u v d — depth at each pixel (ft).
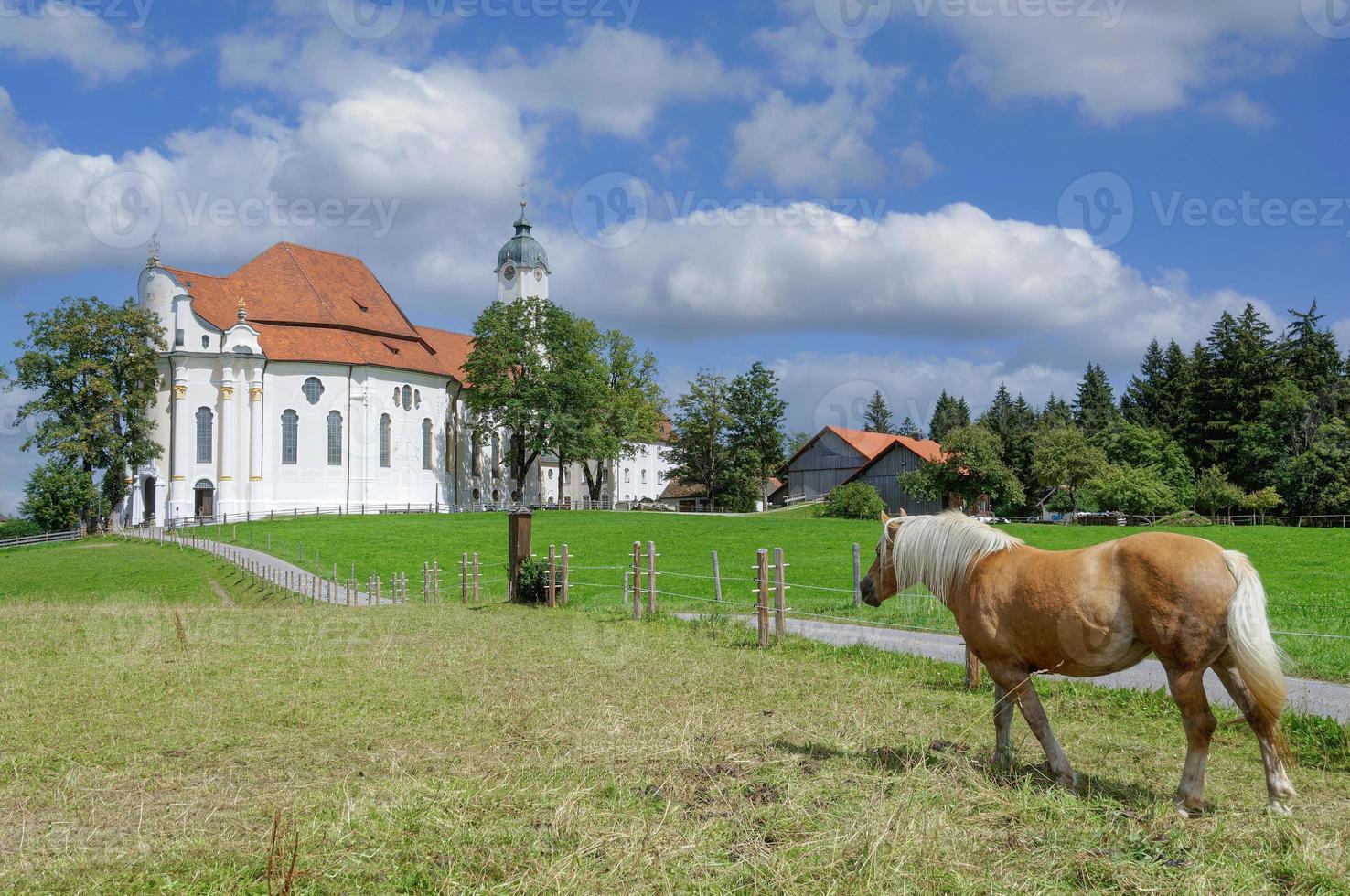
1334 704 31.22
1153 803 19.88
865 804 18.99
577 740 25.52
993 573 22.33
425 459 250.16
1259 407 238.89
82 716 29.43
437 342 305.12
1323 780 22.61
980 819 18.52
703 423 308.81
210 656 43.34
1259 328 253.85
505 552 143.13
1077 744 26.05
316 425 225.56
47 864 16.61
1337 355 263.49
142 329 215.72
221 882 15.53
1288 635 46.06
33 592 118.11
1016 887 15.34
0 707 30.96
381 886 15.65
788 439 314.55
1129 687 34.45
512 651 44.88
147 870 16.37
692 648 45.73
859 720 27.91
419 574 119.14
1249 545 110.73
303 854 16.76
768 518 206.59
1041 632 21.16
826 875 15.58
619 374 287.69
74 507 211.61
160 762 23.95
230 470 214.90
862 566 96.89
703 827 17.72
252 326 220.64
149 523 218.59
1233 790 21.50
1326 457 193.16
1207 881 15.37
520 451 249.34
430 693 33.37
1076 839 17.49
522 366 252.62
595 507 297.94
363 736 26.61
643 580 90.53
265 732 27.20
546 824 18.35
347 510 227.20
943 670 38.22
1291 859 16.31
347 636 52.03
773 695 33.14
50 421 211.00
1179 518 173.88
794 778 21.29
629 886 15.29
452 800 19.70
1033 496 241.14
